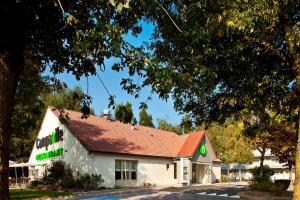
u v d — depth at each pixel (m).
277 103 12.27
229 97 12.06
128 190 31.94
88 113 10.56
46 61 10.90
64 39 9.44
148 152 39.88
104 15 8.33
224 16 9.42
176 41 10.16
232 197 24.86
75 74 10.45
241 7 9.45
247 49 11.14
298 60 9.75
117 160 36.66
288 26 9.92
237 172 67.75
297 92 11.26
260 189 26.28
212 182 49.03
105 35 6.82
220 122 13.50
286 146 24.88
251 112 12.73
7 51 6.86
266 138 25.55
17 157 52.22
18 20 7.02
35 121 46.16
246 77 11.62
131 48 7.32
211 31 9.83
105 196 25.91
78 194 27.52
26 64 12.68
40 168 40.75
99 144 35.75
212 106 13.20
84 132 37.00
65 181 32.72
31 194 26.19
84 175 33.12
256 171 33.62
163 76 7.33
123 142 39.16
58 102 44.44
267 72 11.77
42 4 8.31
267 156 70.06
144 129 47.03
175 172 43.50
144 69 7.28
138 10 8.91
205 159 47.31
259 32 10.25
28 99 22.44
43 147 40.91
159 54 10.75
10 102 6.84
